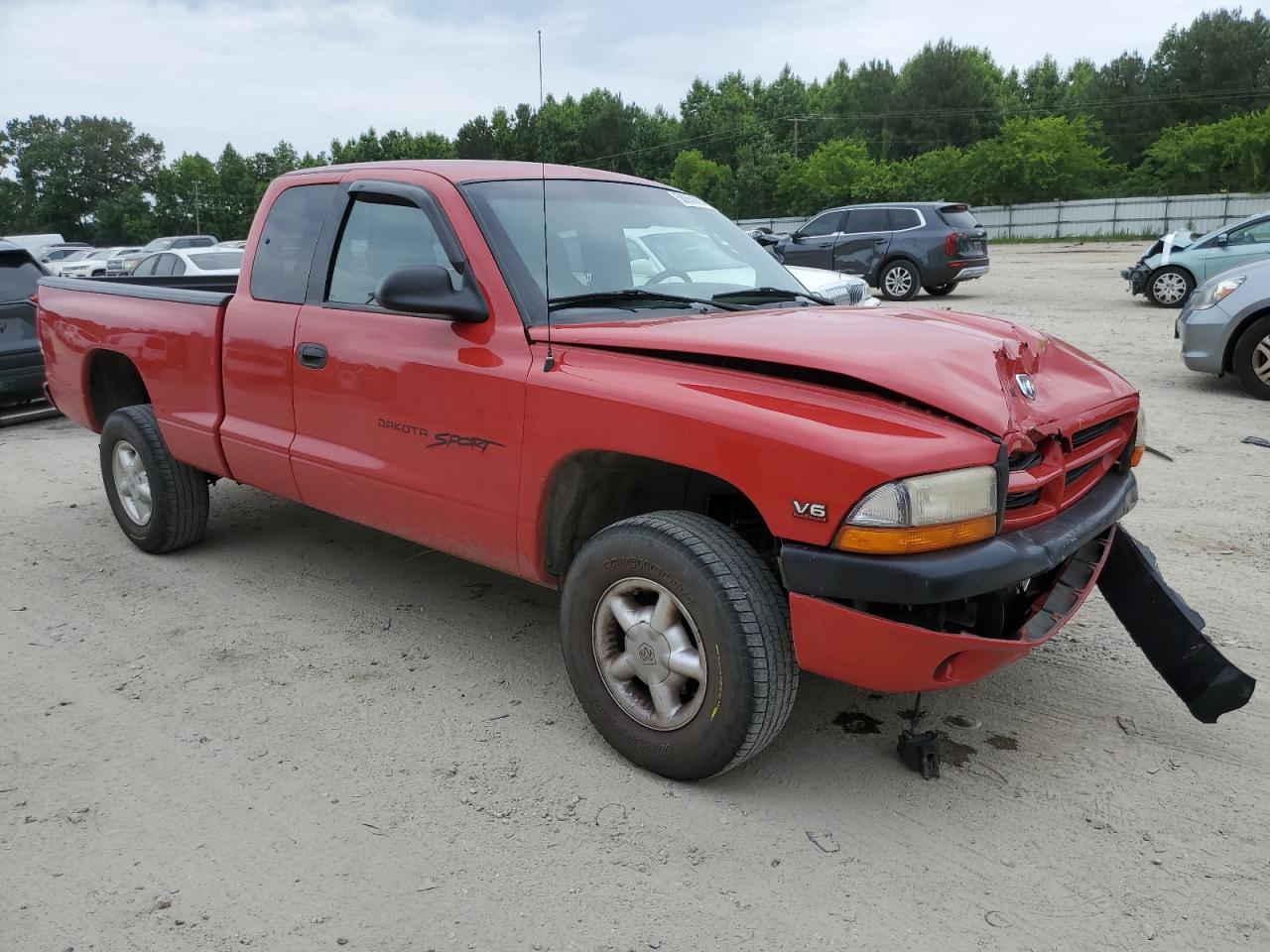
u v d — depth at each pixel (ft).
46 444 26.37
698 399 9.09
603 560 9.76
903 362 8.98
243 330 13.71
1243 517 17.69
